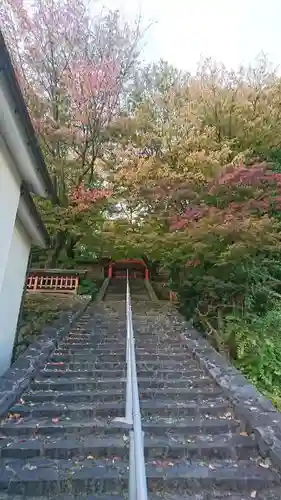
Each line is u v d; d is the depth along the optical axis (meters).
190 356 5.58
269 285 7.54
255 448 2.95
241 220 6.50
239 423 3.35
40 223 6.43
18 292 6.45
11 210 4.68
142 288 15.62
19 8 11.34
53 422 3.32
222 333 7.06
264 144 8.11
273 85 8.64
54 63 12.40
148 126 11.20
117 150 11.73
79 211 11.29
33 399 3.86
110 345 6.14
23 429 3.16
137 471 1.50
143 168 8.31
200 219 6.88
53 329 6.80
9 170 4.51
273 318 6.84
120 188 10.66
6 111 3.55
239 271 7.42
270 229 6.59
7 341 5.95
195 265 7.68
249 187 6.97
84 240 12.39
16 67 11.55
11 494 2.44
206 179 7.43
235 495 2.46
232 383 4.17
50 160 12.66
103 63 11.88
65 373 4.67
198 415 3.61
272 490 2.51
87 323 7.97
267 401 3.62
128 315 5.47
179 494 2.47
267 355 6.36
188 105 8.85
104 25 12.77
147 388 4.28
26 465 2.70
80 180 13.27
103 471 2.62
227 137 8.15
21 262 6.54
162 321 8.15
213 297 8.21
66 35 12.15
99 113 12.45
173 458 2.88
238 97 8.27
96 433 3.18
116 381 4.36
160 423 3.34
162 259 9.49
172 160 8.51
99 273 17.98
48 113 12.62
